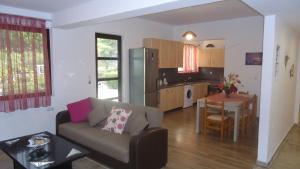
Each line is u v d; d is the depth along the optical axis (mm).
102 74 5375
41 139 3018
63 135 3842
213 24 6520
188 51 8266
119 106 3801
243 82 6121
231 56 6273
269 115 3238
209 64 8789
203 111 4812
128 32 5785
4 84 3773
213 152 3775
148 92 5715
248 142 4234
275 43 3189
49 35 4379
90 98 4395
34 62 4074
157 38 6543
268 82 3203
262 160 3328
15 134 4047
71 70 4691
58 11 4074
